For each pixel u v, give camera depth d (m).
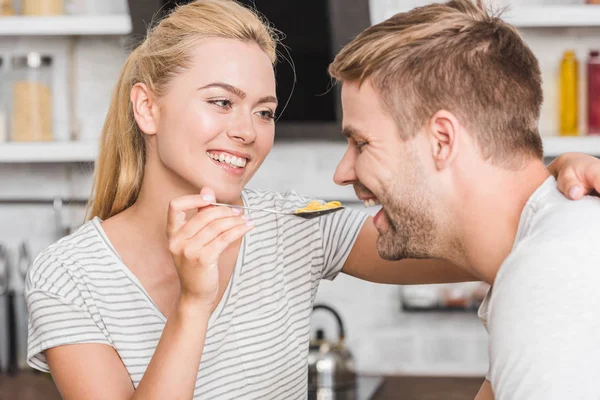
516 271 0.92
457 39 1.04
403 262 1.58
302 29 2.72
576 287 0.88
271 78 1.41
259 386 1.48
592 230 0.92
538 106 1.06
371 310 3.22
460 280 1.58
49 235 3.32
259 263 1.52
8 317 3.10
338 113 2.88
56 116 3.26
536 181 1.04
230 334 1.46
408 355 3.21
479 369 3.17
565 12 2.75
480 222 1.04
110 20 2.92
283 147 3.21
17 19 2.95
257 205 1.58
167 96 1.38
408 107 1.05
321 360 2.79
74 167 3.30
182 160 1.39
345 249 1.62
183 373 1.22
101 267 1.43
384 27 1.08
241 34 1.39
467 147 1.03
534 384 0.85
